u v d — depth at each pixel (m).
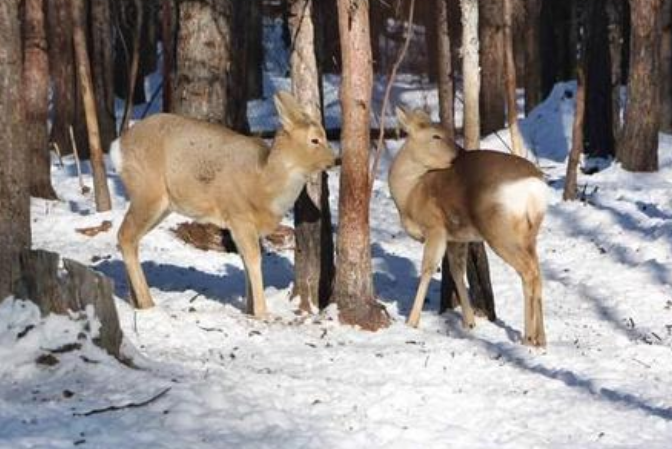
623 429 10.70
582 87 25.09
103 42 32.53
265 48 51.72
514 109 18.67
